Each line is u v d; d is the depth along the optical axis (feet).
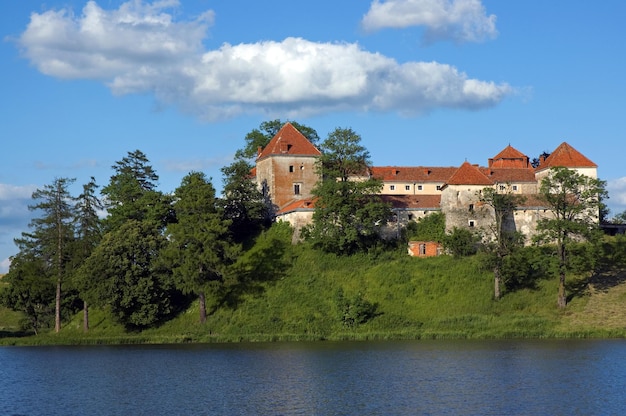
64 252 392.06
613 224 453.17
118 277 362.94
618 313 334.65
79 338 364.38
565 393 210.59
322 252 395.96
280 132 455.22
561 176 360.07
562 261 348.79
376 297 361.71
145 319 363.35
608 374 236.63
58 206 391.86
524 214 411.13
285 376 245.04
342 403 203.92
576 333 319.27
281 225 420.36
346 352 293.84
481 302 352.28
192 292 387.96
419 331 333.42
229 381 239.09
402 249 403.95
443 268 378.53
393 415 189.88
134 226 384.68
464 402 201.77
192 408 202.39
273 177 440.04
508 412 190.60
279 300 364.99
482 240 398.01
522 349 290.76
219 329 352.08
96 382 245.65
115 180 461.78
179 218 387.75
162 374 256.73
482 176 412.36
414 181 482.69
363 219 391.04
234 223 428.15
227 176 438.81
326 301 361.92
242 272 388.98
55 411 203.41
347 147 408.87
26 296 399.44
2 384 245.86
